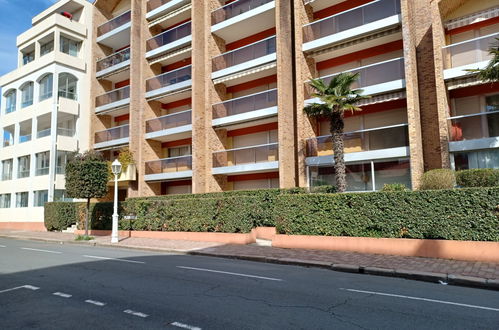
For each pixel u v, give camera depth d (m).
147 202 18.64
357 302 6.28
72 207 24.75
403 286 7.74
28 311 5.80
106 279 8.27
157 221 18.03
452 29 16.81
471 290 7.43
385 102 18.36
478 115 14.70
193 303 6.16
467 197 10.24
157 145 27.33
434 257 10.40
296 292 7.00
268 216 16.14
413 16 17.48
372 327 4.97
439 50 15.18
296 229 13.40
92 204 21.73
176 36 25.88
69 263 10.80
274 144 20.25
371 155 16.80
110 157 30.64
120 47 32.66
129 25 28.77
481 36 16.03
